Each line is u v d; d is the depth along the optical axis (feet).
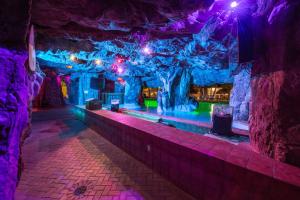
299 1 7.56
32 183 11.71
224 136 17.53
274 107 8.88
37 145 19.81
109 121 21.04
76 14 14.74
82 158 15.97
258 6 11.07
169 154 11.69
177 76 66.23
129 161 15.24
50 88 62.13
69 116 41.52
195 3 13.26
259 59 10.86
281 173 6.83
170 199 9.98
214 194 8.79
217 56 41.60
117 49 36.32
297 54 7.65
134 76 82.43
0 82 6.98
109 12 14.42
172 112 65.87
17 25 7.84
